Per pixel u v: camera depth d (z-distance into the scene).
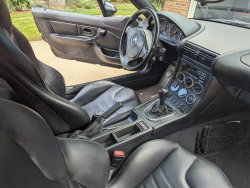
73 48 2.14
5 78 0.64
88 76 2.53
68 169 0.57
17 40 0.83
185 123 1.38
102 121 1.02
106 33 2.00
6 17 0.67
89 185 0.64
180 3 3.94
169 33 1.73
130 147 1.18
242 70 1.05
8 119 0.40
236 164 1.55
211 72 1.21
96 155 0.67
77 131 0.95
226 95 1.33
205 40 1.33
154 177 0.95
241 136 1.66
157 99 1.38
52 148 0.48
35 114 0.47
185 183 0.91
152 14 1.37
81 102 1.48
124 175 0.94
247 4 2.62
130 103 1.45
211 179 0.90
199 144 1.46
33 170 0.45
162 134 1.31
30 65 0.66
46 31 2.08
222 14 2.18
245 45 1.23
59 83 1.06
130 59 1.50
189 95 1.34
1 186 0.40
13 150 0.41
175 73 1.47
